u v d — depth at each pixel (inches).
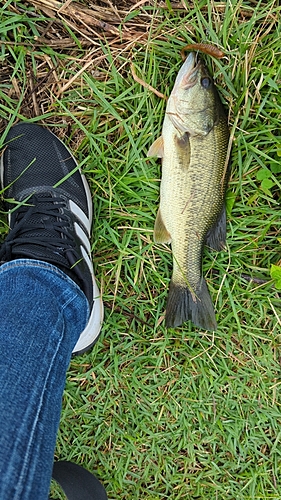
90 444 25.1
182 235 23.0
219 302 24.8
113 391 25.0
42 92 23.1
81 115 23.2
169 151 21.7
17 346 17.1
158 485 25.6
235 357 25.2
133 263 24.5
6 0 21.9
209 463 25.6
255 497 25.7
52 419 16.9
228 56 22.5
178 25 22.3
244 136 23.0
